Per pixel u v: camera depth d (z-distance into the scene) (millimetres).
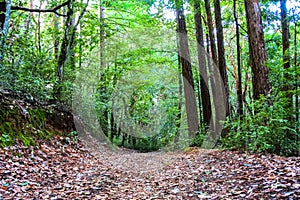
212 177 5047
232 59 19156
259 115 6578
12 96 7508
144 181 5363
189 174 5590
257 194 3533
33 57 9070
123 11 13594
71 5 10430
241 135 7125
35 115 7840
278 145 6234
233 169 5297
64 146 8055
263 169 4750
